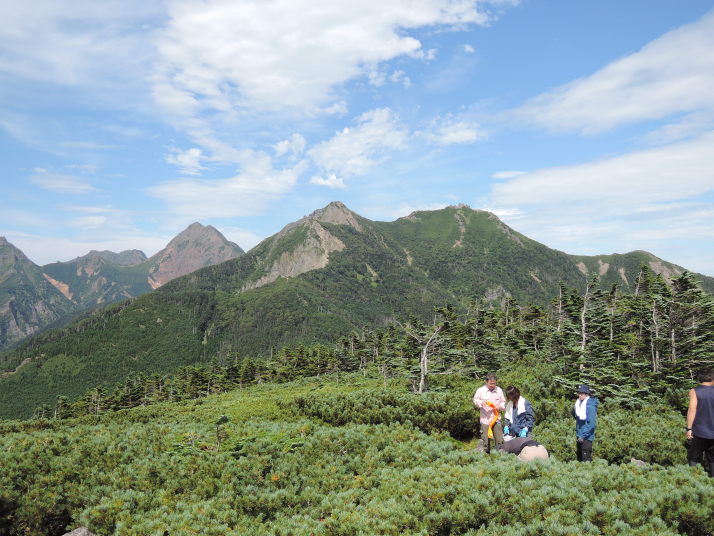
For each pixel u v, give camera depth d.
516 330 50.97
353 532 5.78
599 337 34.78
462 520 5.85
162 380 118.31
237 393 63.44
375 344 74.44
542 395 19.31
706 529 5.41
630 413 14.23
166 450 9.83
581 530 5.34
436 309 50.72
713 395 7.45
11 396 189.12
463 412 13.16
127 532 6.31
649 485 6.33
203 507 6.93
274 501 7.32
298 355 94.12
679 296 34.78
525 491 6.38
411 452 8.98
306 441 10.12
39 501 7.42
